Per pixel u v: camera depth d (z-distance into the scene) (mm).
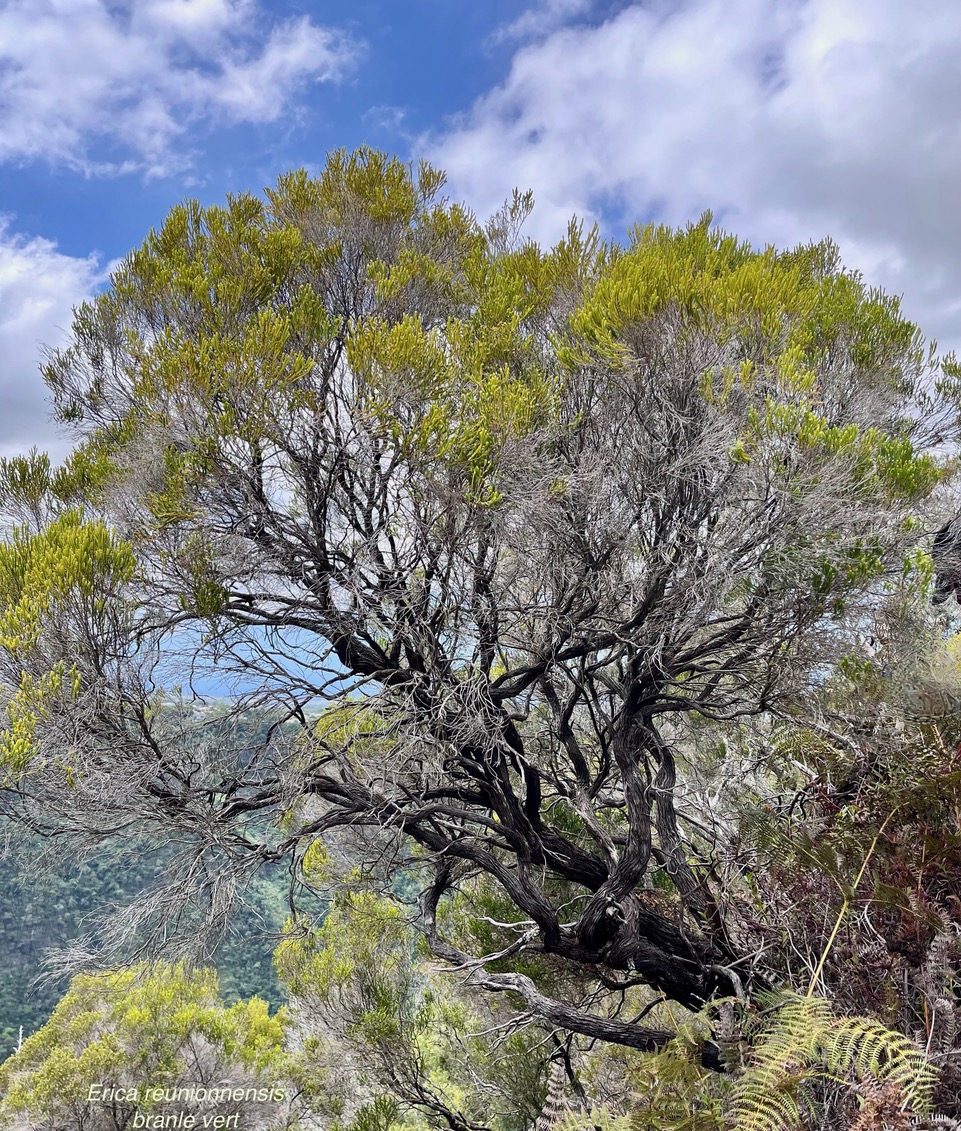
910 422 5078
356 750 4621
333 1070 6605
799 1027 1845
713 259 4922
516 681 4746
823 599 3551
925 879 2676
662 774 4531
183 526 4039
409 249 5410
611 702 4973
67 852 3916
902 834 2787
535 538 4094
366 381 3852
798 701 3846
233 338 4492
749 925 3426
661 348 3934
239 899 4145
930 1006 2139
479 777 4531
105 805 3748
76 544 3734
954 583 4477
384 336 3912
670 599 3893
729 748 5090
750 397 3652
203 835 3910
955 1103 1909
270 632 4348
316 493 4180
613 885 4055
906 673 3504
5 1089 8977
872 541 3699
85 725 3637
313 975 5668
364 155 5719
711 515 3988
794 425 3455
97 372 5227
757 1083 1768
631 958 3979
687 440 3879
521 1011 5230
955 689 3328
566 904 5227
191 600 4094
